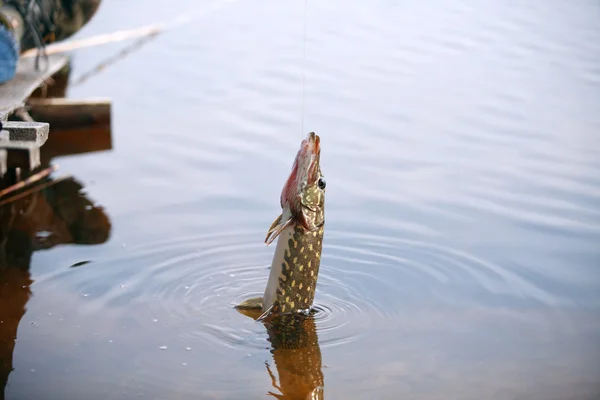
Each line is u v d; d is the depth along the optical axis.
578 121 4.17
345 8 6.41
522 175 3.75
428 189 3.66
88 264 3.23
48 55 4.28
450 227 3.44
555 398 2.78
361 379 2.82
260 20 6.10
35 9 4.16
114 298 3.08
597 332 2.98
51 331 2.95
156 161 3.89
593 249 3.32
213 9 6.46
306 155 2.88
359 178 3.73
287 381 2.80
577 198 3.60
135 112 4.30
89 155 3.95
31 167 3.41
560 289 3.14
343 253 3.30
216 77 4.83
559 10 6.29
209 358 2.87
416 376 2.83
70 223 3.46
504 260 3.27
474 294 3.12
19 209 3.54
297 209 2.89
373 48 5.35
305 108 4.29
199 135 4.08
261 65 5.03
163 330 2.96
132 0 6.79
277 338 2.93
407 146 3.97
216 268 3.21
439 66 4.97
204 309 3.04
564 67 4.93
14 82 3.82
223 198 3.61
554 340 2.96
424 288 3.14
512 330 2.99
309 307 2.99
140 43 5.55
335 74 4.84
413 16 6.16
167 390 2.78
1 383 2.79
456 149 3.94
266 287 2.98
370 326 2.99
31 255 3.27
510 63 5.02
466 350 2.91
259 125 4.15
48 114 4.14
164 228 3.43
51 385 2.79
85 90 4.59
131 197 3.63
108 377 2.81
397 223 3.46
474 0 6.60
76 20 4.39
